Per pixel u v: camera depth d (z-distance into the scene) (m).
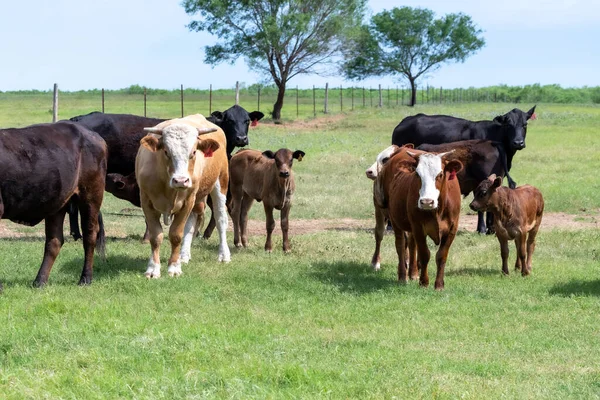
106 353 7.79
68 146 10.88
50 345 8.05
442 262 11.45
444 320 9.75
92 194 11.30
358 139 39.06
